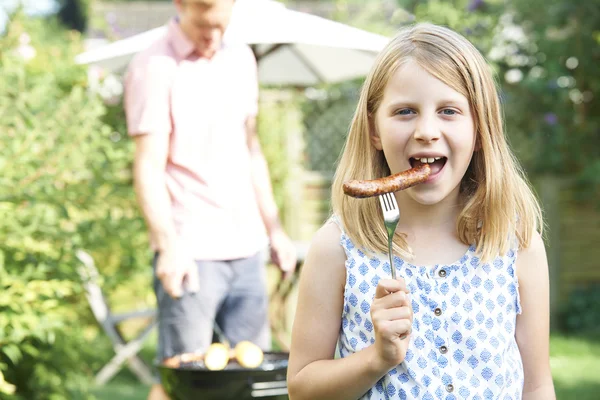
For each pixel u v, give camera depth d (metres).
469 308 2.14
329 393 2.05
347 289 2.16
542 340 2.22
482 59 2.16
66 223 4.89
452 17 8.94
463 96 2.09
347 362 2.03
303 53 5.83
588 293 8.66
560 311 8.66
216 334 4.17
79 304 6.26
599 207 8.73
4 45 5.26
